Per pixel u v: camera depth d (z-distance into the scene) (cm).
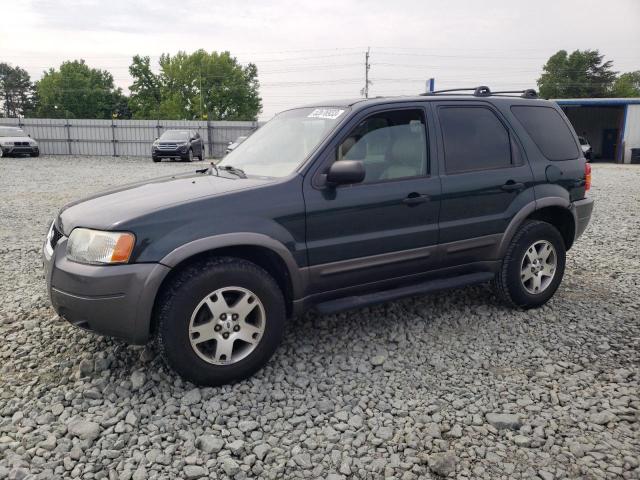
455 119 423
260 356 339
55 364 359
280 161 377
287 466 260
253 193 335
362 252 370
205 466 259
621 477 252
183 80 7912
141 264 304
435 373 356
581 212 491
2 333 412
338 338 409
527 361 374
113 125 3394
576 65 8631
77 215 336
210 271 316
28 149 2805
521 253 446
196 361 318
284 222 339
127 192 363
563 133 490
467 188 412
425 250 399
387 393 328
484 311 463
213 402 312
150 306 307
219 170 405
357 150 372
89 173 1888
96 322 309
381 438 283
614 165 3072
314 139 373
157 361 359
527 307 463
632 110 3272
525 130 459
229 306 328
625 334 420
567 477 252
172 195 336
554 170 466
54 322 432
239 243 322
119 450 271
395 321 441
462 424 297
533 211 449
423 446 276
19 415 296
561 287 536
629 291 523
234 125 3428
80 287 305
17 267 599
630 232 829
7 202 1109
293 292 352
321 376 350
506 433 288
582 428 291
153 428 288
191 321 314
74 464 259
